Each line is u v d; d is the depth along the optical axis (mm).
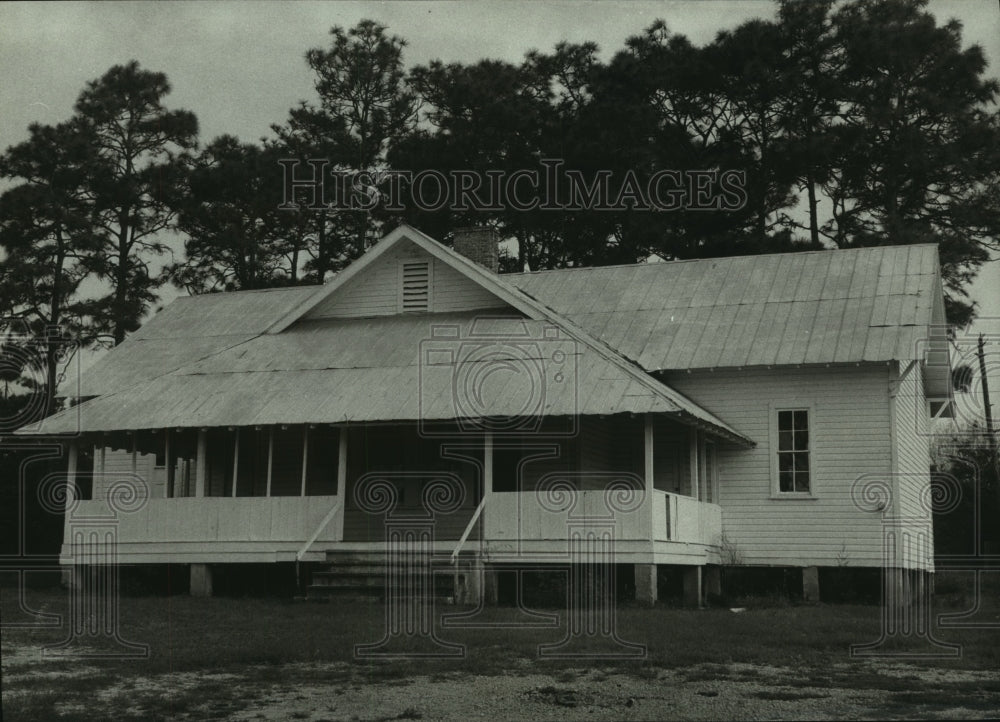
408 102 42312
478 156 41000
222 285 40312
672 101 40219
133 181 35312
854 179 37906
